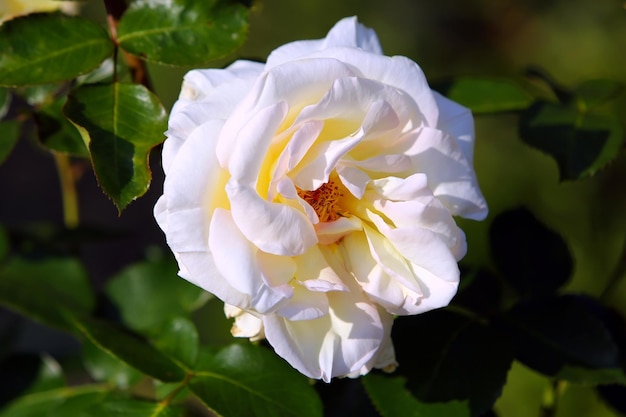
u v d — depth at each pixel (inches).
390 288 16.8
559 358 19.1
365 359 16.8
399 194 16.6
